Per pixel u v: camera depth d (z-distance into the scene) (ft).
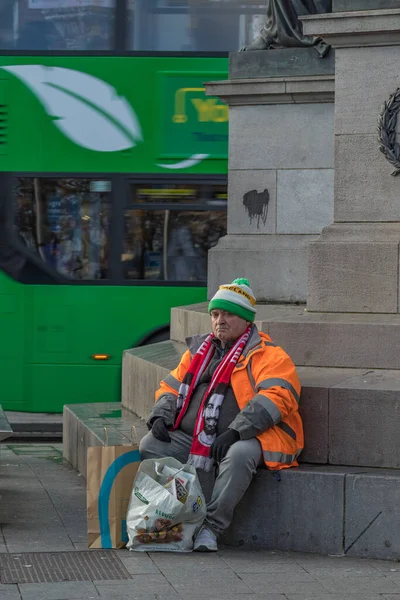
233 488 51.13
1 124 102.27
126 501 52.47
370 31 65.05
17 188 102.63
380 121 65.57
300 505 51.65
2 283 103.35
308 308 66.23
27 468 76.95
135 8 101.40
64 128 102.06
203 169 101.65
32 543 53.16
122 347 103.09
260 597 44.16
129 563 49.29
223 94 87.10
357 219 66.49
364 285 65.16
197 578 46.88
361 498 50.80
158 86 101.40
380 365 58.44
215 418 52.54
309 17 66.13
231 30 101.19
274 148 87.20
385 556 50.49
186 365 55.31
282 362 52.13
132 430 65.41
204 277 102.47
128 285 102.78
